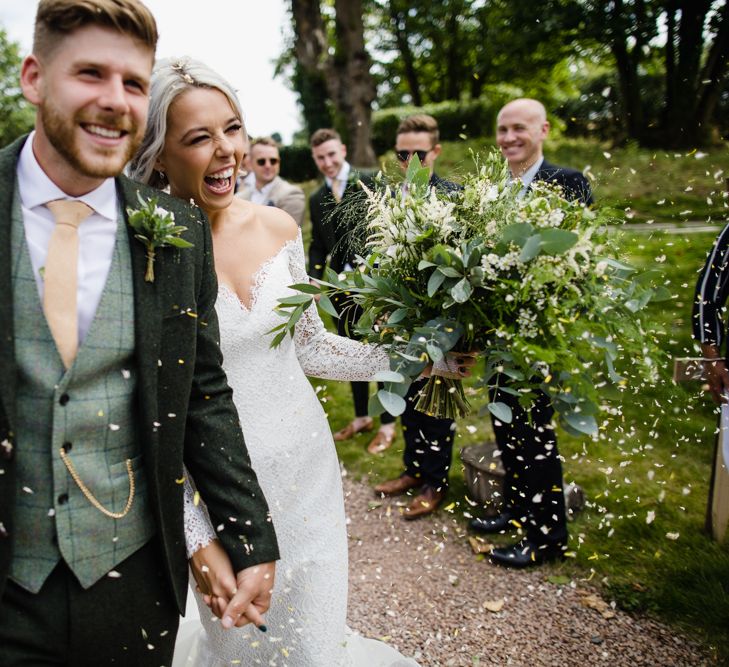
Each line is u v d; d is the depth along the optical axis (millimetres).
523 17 16156
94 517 1248
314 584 1718
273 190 4871
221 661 1828
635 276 1691
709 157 7684
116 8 1104
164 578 1373
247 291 1716
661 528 2918
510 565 2820
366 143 14203
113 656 1310
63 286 1184
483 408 1606
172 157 1604
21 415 1170
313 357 1921
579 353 1612
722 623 2369
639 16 14008
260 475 1700
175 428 1324
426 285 1754
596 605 2541
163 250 1305
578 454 3561
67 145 1128
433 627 2494
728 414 2584
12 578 1204
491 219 1665
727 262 2439
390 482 3578
